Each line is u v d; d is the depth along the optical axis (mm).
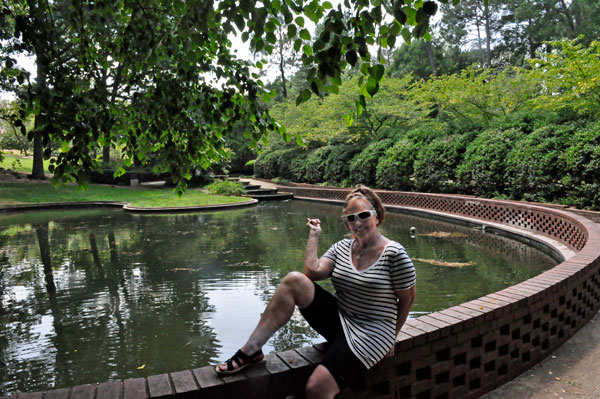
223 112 3498
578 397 2516
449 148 14094
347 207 2072
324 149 22531
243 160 37219
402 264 1938
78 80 3500
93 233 11289
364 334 1904
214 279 6461
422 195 14500
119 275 6840
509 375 2787
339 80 2238
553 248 7680
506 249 8320
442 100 15844
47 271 7230
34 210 17594
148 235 10773
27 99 2988
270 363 2039
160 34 3602
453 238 9617
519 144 11102
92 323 4762
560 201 10039
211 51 3406
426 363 2312
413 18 2150
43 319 4922
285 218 14031
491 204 11055
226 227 11984
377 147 18172
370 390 2141
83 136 2965
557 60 10789
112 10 3457
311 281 2068
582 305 3734
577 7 24938
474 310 2613
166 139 4062
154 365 3748
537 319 3027
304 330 4461
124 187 24516
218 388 1833
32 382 3504
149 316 4938
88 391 1789
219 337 4309
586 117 10922
